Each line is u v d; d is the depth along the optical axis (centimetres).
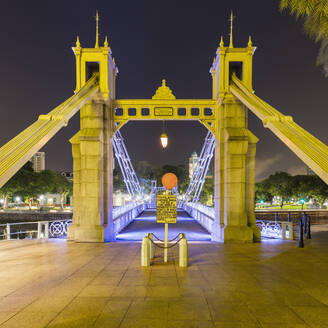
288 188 6419
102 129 1272
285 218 3881
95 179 1230
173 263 809
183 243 770
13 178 5997
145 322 430
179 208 4462
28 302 510
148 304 499
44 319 440
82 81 1284
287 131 722
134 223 2267
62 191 7769
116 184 9350
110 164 1340
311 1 801
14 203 9462
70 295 545
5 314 459
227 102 1268
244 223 1202
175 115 1355
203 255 923
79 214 1274
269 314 457
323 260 845
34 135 680
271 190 6794
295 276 673
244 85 1141
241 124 1260
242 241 1171
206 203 8619
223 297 533
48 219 5519
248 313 461
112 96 1398
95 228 1205
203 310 473
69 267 764
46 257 894
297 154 642
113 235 1349
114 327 413
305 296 539
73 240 1241
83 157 1236
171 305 494
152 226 2053
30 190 6581
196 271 719
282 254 939
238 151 1216
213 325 420
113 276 674
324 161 556
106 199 1284
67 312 467
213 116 1356
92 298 529
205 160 2498
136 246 1095
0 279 653
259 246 1094
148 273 701
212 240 1398
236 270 730
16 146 605
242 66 1301
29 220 5516
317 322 430
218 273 700
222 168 1296
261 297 533
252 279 648
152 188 6025
